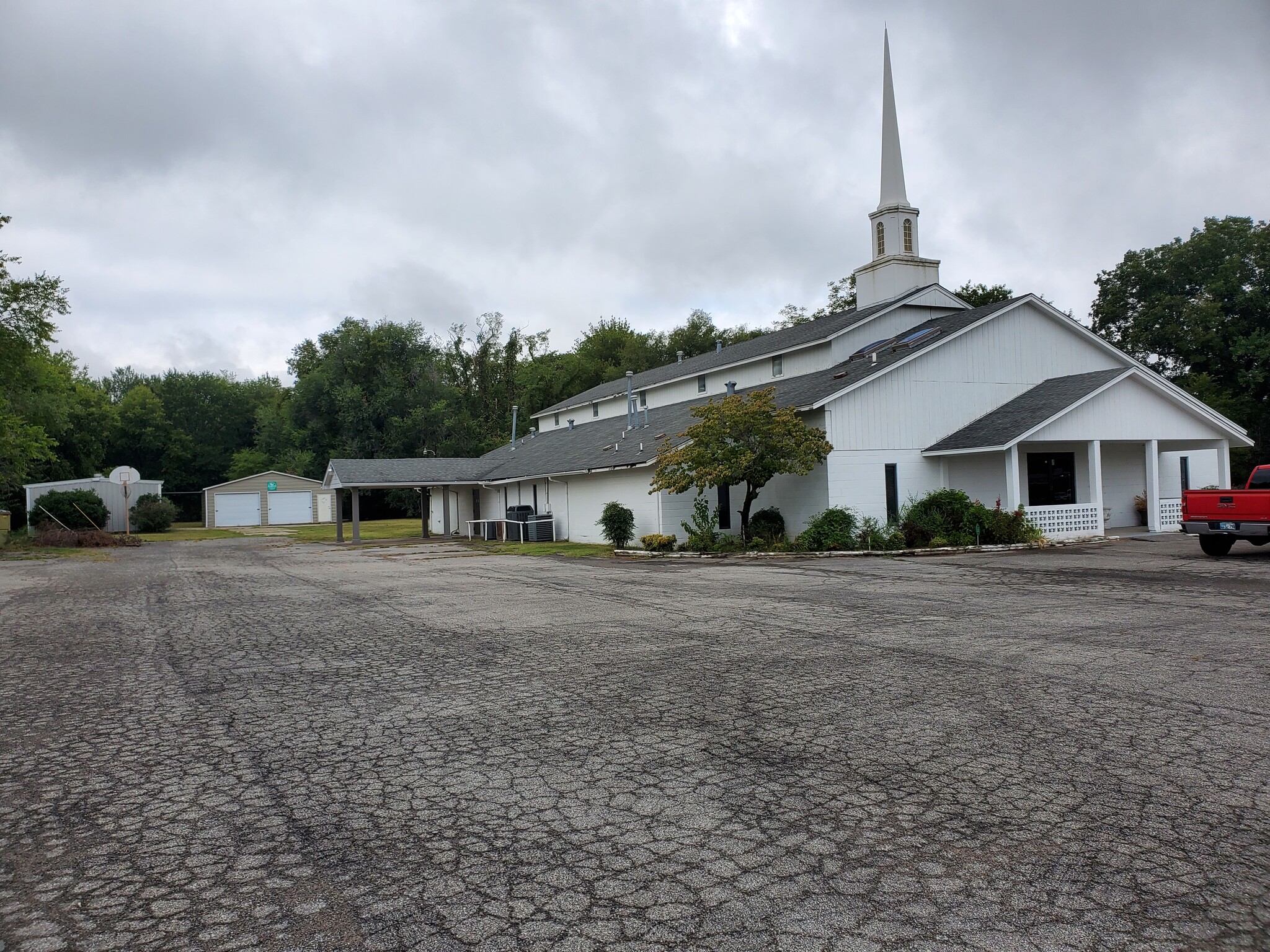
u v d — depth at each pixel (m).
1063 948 3.08
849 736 5.71
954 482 24.75
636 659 8.46
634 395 39.22
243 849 4.11
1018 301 25.52
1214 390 41.81
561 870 3.80
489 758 5.43
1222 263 44.69
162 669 8.61
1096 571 15.45
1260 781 4.71
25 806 4.77
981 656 8.17
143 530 53.06
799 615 11.09
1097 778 4.80
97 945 3.23
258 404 85.88
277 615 12.69
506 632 10.50
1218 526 17.06
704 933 3.22
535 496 33.47
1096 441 23.67
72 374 69.38
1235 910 3.34
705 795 4.68
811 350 28.98
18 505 54.34
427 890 3.64
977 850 3.92
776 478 25.09
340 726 6.30
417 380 65.75
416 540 37.75
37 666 8.95
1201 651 8.15
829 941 3.15
